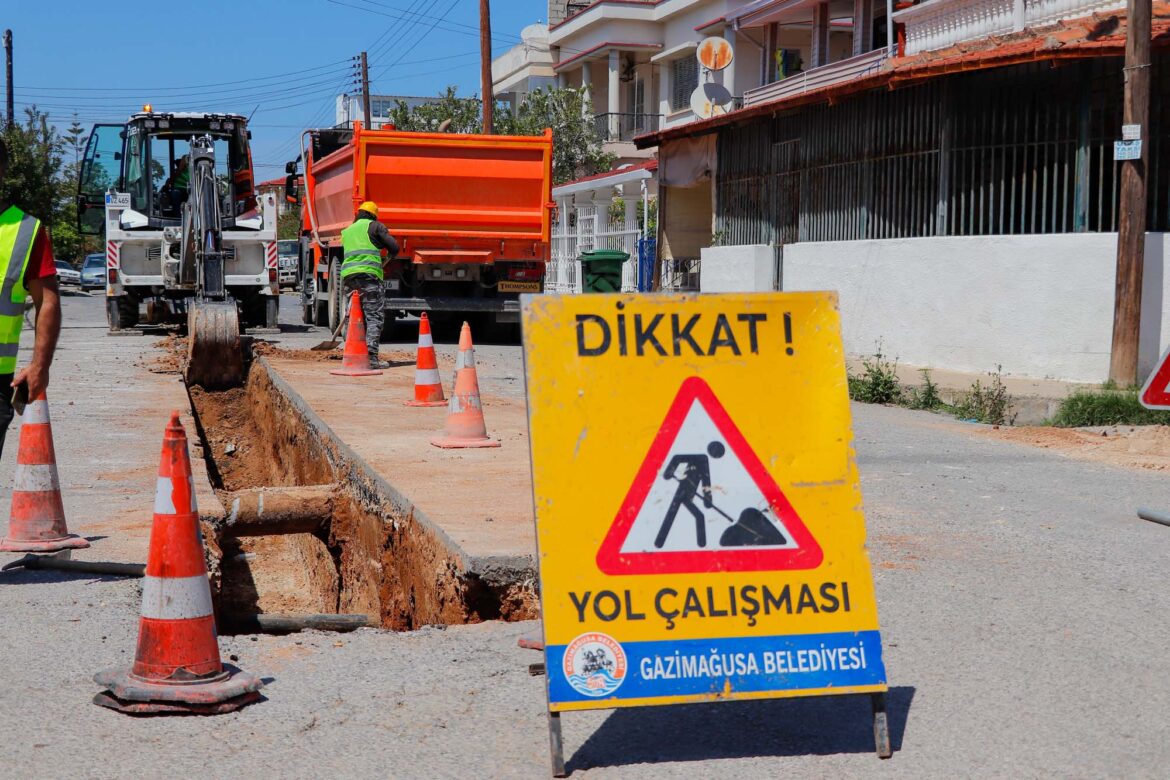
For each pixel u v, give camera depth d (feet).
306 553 34.17
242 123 70.85
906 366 51.29
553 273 133.39
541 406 13.25
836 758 12.85
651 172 92.63
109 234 70.18
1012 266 46.34
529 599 18.95
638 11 136.05
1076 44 42.55
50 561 19.88
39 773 12.21
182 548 14.30
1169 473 30.76
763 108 60.90
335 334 58.90
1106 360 43.91
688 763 12.71
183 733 13.33
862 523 13.43
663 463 13.29
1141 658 16.17
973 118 48.67
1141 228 41.45
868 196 55.26
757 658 12.97
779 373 13.64
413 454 29.22
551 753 12.41
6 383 18.88
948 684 15.14
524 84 168.76
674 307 13.66
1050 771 12.50
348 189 66.69
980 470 30.96
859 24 85.25
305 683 15.06
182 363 53.98
